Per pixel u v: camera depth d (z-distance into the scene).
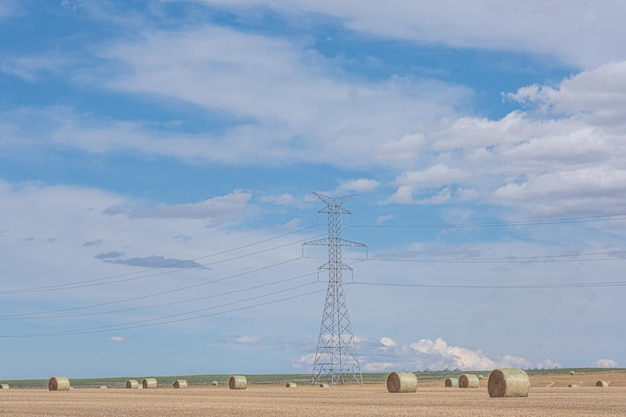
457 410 47.94
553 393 75.81
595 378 153.75
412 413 45.69
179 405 57.56
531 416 42.12
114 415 47.03
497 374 66.81
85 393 92.25
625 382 130.00
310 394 81.12
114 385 193.62
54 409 53.88
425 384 133.50
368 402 59.88
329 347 127.94
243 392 91.38
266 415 45.22
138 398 72.88
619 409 47.50
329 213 129.88
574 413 44.12
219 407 53.94
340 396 73.62
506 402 57.34
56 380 106.06
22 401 67.25
